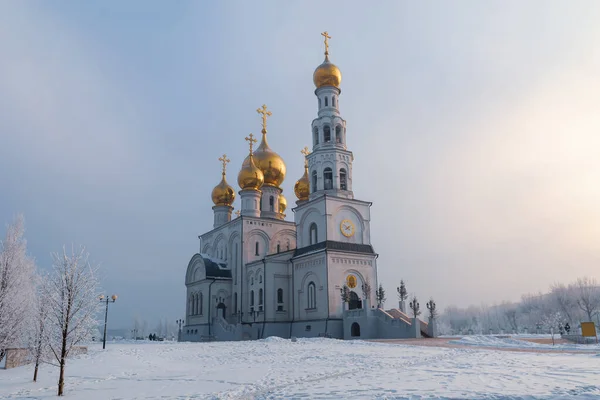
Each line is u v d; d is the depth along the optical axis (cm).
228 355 3203
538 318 12812
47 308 1847
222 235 7475
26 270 2478
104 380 2061
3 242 2475
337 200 5928
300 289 6000
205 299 6850
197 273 7256
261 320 6228
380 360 2552
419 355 2809
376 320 5031
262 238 7056
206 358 3056
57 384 1945
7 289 2353
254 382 1852
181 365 2659
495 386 1515
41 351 1888
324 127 6372
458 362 2350
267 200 7406
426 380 1709
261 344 4038
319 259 5697
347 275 5678
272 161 7494
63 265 1883
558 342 3941
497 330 14038
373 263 5931
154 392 1689
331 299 5462
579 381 1584
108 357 3094
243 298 6662
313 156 6294
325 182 6200
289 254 6334
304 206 6259
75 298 1870
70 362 2802
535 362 2264
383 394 1440
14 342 2303
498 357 2594
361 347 3503
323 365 2394
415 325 4616
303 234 6228
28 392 1761
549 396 1316
